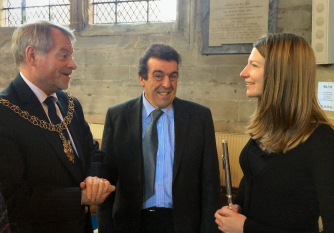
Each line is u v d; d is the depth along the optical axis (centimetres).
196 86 364
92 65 408
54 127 123
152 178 148
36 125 117
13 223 108
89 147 151
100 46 403
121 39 400
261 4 325
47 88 126
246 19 333
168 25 390
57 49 119
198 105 165
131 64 391
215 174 154
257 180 109
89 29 421
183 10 370
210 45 349
